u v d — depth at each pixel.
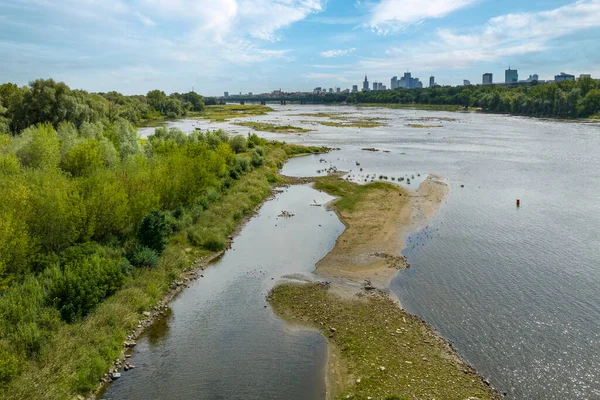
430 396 17.89
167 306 27.28
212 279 31.12
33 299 22.30
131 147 55.56
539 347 21.75
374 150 93.19
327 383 19.59
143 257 29.84
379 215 45.25
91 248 28.11
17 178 32.06
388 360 20.62
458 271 31.12
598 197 50.88
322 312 25.86
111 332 22.92
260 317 25.73
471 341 22.41
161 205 39.50
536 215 44.31
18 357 18.91
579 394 18.38
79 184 33.06
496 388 18.80
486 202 49.69
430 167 72.25
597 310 25.25
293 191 57.72
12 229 24.53
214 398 18.92
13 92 91.38
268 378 20.14
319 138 115.75
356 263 33.22
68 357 19.86
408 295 27.75
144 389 19.56
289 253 35.81
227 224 41.22
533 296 27.11
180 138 75.38
